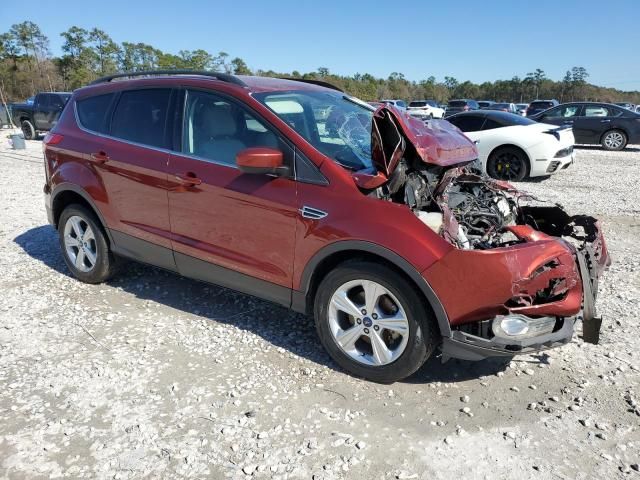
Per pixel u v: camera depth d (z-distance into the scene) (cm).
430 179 346
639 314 421
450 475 254
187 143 393
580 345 374
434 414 300
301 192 332
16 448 271
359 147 367
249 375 338
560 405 307
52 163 481
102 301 450
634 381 330
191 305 442
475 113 1111
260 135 355
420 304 303
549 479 251
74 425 289
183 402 310
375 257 316
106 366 347
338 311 337
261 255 356
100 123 454
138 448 272
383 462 262
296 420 294
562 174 1155
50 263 544
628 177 1111
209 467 259
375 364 325
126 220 431
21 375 337
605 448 271
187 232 393
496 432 284
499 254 289
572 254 309
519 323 292
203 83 392
